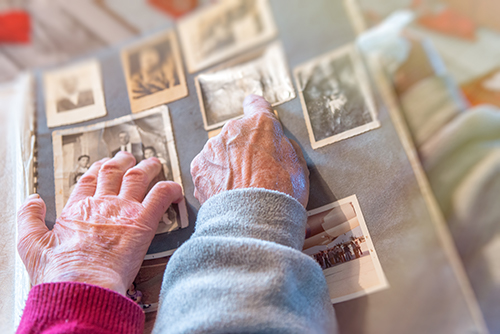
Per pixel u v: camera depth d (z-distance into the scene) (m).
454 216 0.59
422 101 0.68
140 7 0.99
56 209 0.76
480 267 0.55
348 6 0.82
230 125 0.67
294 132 0.73
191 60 0.88
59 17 1.02
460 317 0.53
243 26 0.89
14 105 0.91
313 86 0.77
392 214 0.63
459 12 0.73
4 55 0.99
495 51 0.68
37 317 0.48
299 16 0.85
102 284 0.55
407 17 0.76
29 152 0.83
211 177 0.64
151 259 0.70
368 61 0.75
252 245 0.45
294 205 0.54
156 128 0.81
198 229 0.54
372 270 0.60
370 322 0.56
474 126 0.63
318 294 0.49
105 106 0.87
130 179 0.69
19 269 0.71
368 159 0.68
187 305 0.43
